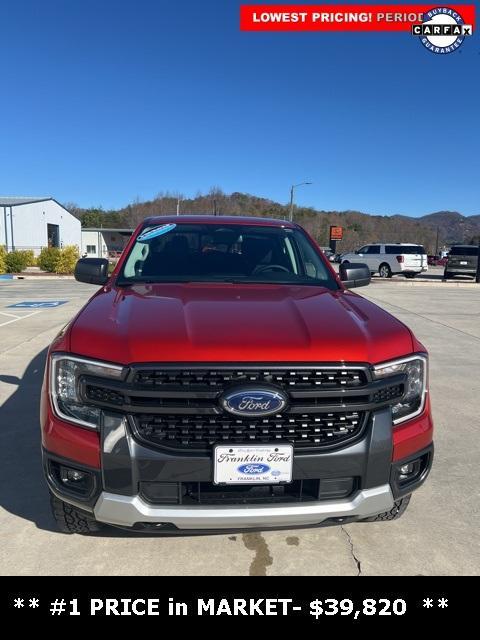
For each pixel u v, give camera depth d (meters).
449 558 2.58
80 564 2.47
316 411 2.12
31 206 44.00
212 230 3.89
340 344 2.21
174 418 2.10
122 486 2.10
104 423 2.11
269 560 2.53
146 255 3.60
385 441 2.21
